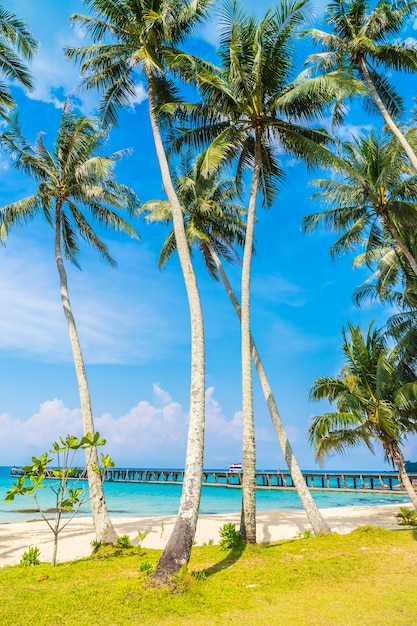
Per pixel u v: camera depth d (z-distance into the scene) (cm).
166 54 1288
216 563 942
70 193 1617
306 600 718
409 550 1034
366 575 858
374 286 2102
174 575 775
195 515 850
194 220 1834
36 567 966
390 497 3572
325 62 1543
